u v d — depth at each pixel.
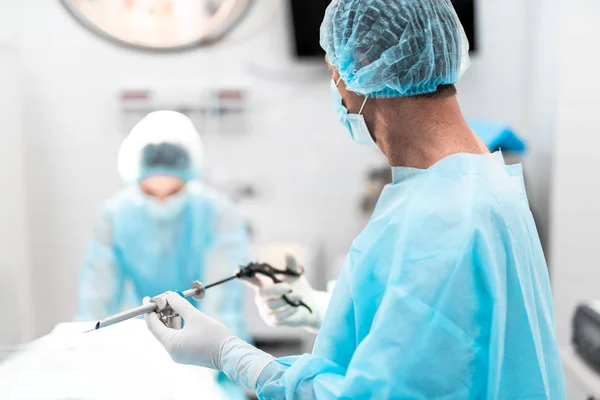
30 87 3.11
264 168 3.19
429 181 0.96
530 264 0.97
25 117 3.12
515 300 0.92
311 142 3.17
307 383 0.93
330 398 0.89
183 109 3.08
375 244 0.98
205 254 2.47
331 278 3.18
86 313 2.35
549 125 2.79
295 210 3.22
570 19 2.54
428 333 0.87
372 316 0.98
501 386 0.92
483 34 3.04
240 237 2.51
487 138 2.33
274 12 3.06
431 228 0.92
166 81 3.12
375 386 0.86
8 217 2.83
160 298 1.14
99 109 3.14
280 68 3.11
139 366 1.20
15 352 1.23
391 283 0.91
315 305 1.42
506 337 0.92
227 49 3.09
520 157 2.57
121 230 2.43
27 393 1.10
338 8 1.05
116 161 3.18
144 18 2.59
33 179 3.19
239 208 3.20
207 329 1.09
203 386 1.24
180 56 3.10
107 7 2.57
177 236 2.45
